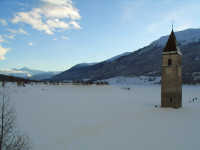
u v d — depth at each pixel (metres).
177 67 32.62
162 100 33.53
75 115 24.61
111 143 14.62
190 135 16.80
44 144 13.87
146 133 17.28
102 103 37.44
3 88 56.00
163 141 15.22
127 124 20.42
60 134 16.53
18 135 15.13
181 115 25.58
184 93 66.81
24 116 22.34
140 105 35.19
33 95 46.94
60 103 35.31
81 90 78.44
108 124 20.31
